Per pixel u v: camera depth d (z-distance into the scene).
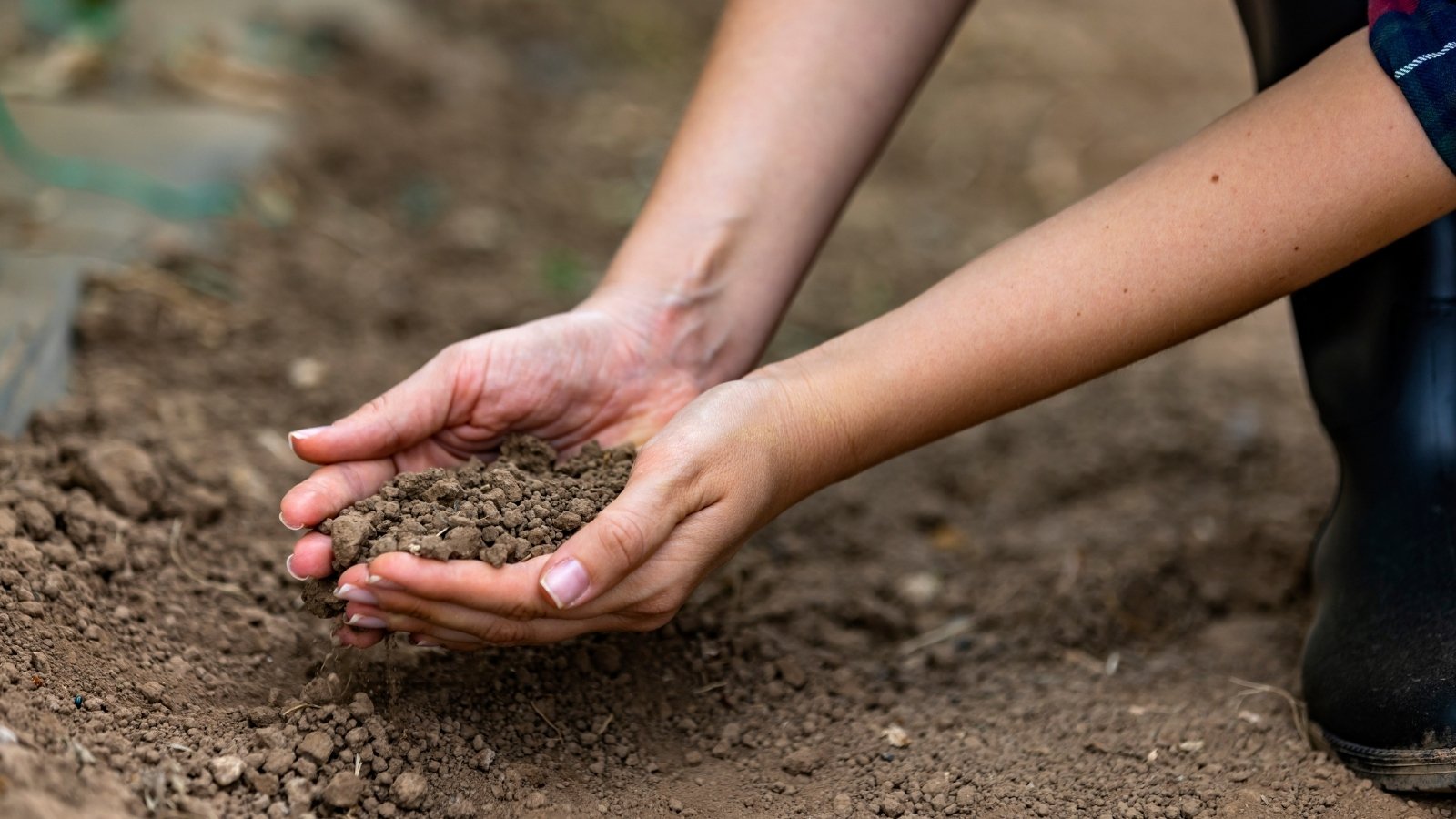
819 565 1.49
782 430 1.22
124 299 1.55
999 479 1.60
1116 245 1.21
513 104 2.38
